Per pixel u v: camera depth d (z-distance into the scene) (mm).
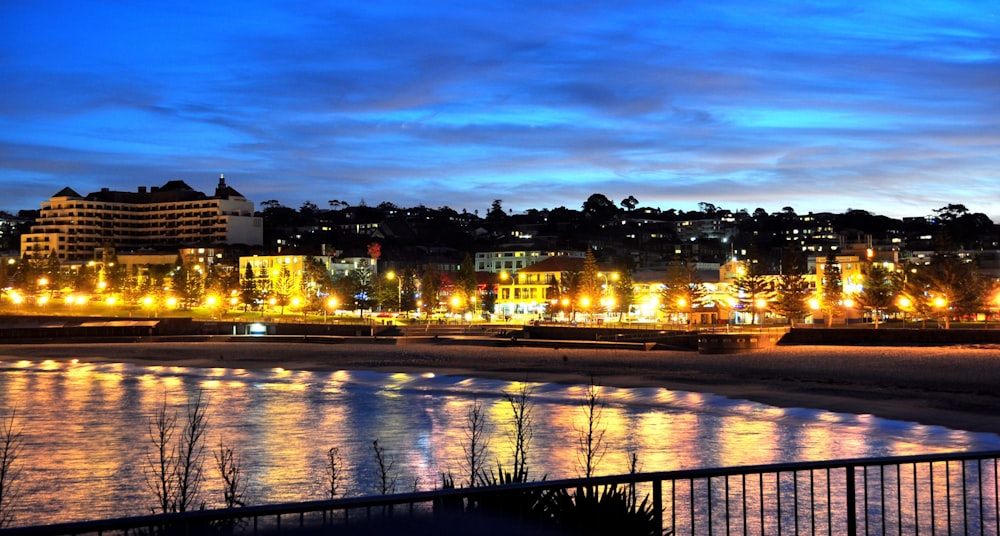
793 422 47625
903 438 41562
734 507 24688
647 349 103812
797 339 109688
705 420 48906
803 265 184750
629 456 36469
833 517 22953
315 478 31953
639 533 11812
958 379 67625
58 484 30984
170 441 40781
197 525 11695
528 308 193500
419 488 29781
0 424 46688
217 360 101500
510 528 11898
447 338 121438
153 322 139500
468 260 184500
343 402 59656
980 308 127125
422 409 55375
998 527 13648
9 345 121125
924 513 23000
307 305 186625
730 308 149750
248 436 43000
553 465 34156
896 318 145125
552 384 71375
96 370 90062
